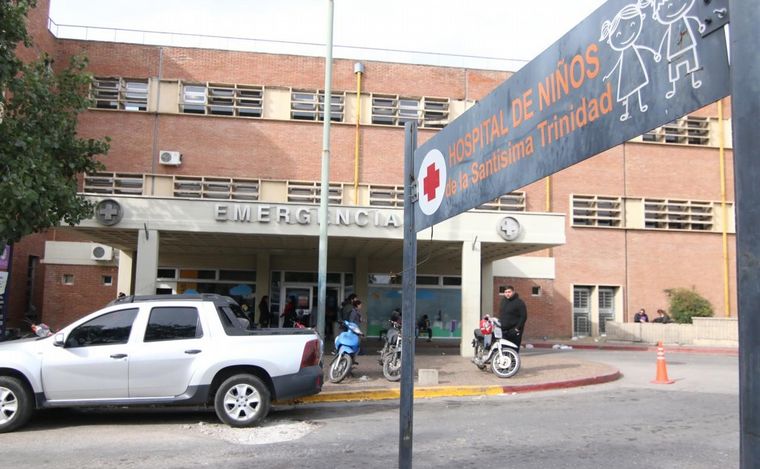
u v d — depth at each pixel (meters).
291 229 15.61
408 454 3.50
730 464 6.49
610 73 2.26
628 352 20.75
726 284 26.44
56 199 10.56
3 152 9.94
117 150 23.48
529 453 6.93
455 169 3.42
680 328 23.89
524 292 25.59
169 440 7.71
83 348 8.33
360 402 10.70
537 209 25.89
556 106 2.58
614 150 26.77
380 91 25.33
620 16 2.21
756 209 1.67
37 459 6.83
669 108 1.98
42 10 22.36
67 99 11.73
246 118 24.22
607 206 26.62
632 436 7.77
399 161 25.06
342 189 24.39
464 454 6.90
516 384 11.59
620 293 26.14
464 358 16.00
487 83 26.08
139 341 8.45
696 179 27.12
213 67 24.42
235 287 22.84
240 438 7.81
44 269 24.08
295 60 24.92
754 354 1.67
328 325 23.12
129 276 20.53
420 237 16.08
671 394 11.11
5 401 8.16
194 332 8.61
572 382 12.05
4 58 9.98
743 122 1.71
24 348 8.31
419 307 23.89
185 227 15.27
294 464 6.56
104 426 8.55
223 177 23.80
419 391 11.00
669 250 26.64
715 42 1.83
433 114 25.72
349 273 23.55
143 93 24.11
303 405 10.41
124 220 15.05
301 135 24.50
